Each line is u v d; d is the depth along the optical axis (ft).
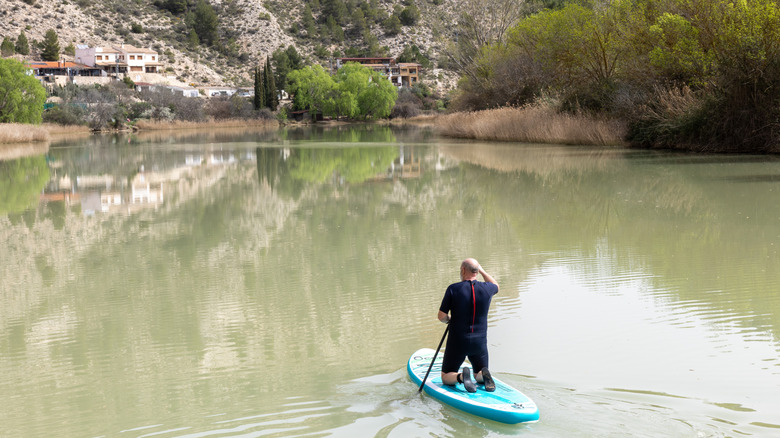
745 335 26.86
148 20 556.10
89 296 36.76
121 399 22.97
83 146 172.14
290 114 370.53
